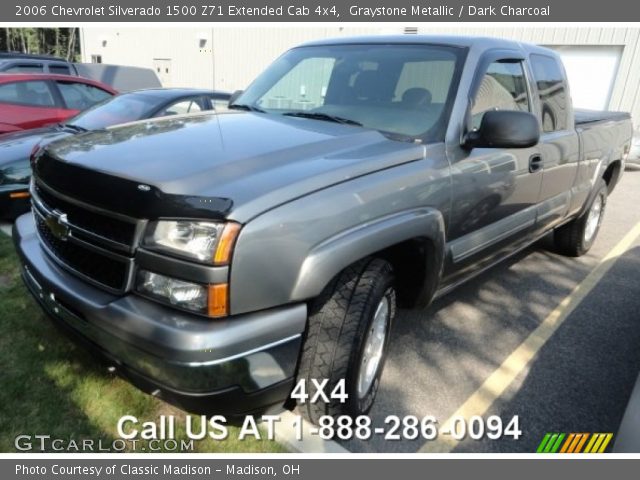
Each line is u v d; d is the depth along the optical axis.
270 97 3.42
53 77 7.09
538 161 3.52
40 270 2.27
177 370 1.81
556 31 12.84
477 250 3.11
